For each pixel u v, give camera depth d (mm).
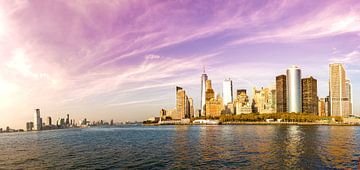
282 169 63406
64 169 67562
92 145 126938
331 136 159625
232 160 74750
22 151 109188
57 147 121875
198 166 67688
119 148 109625
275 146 106000
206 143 123312
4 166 73875
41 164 75250
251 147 103312
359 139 137375
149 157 82625
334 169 63156
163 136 184125
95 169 66625
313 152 88125
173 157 81750
